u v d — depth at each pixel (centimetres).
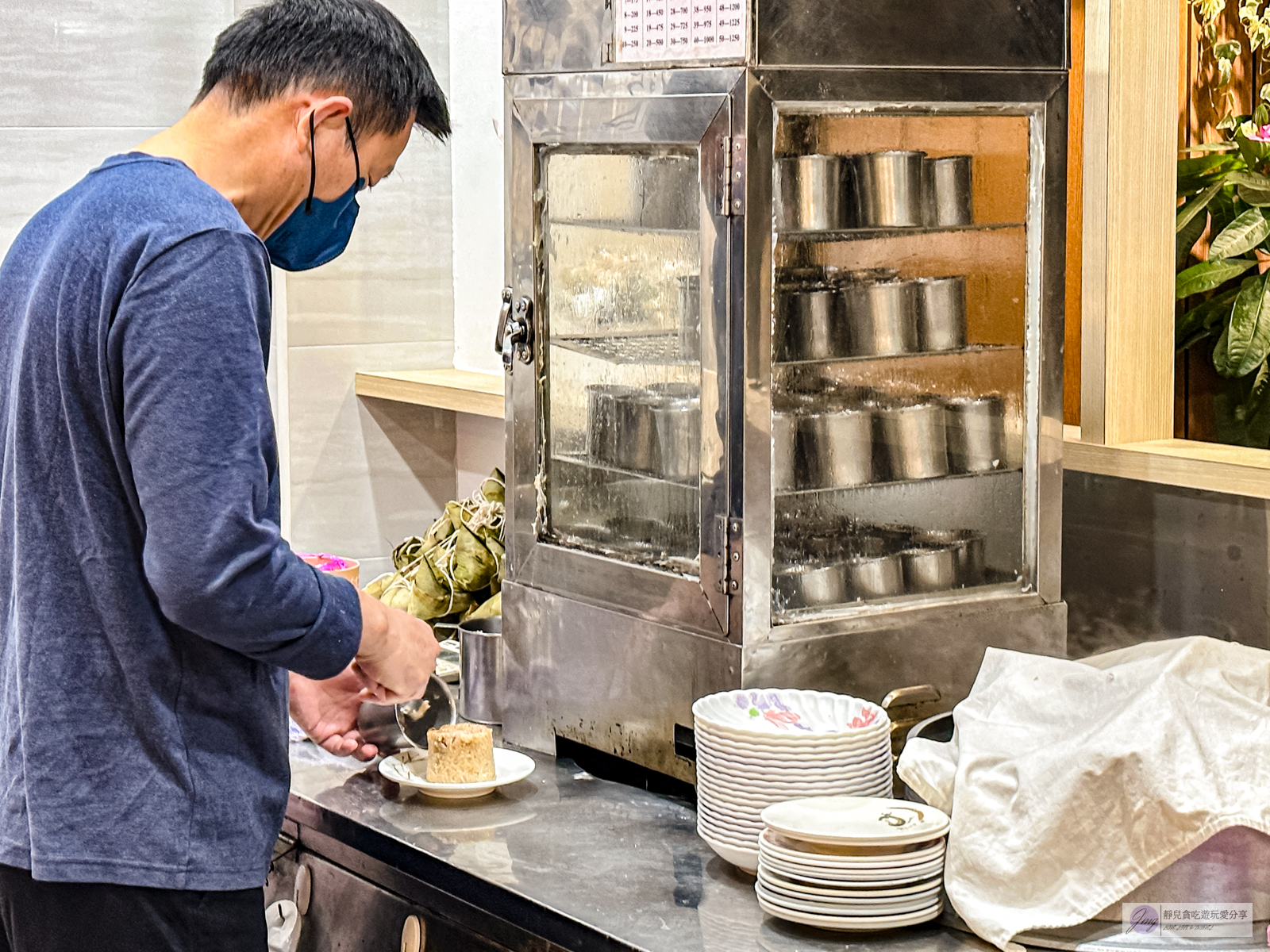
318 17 153
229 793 145
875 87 169
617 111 180
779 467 171
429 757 189
